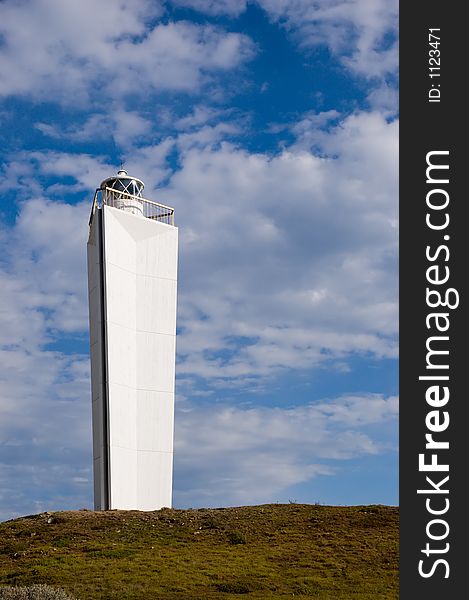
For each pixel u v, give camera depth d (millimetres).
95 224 51812
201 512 46875
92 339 51594
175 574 34375
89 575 34219
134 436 50281
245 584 33094
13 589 30859
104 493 48406
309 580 33688
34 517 46219
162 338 52531
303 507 48000
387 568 35750
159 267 53312
